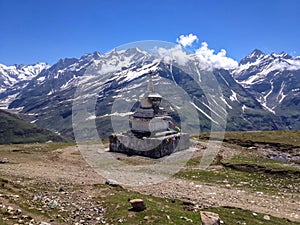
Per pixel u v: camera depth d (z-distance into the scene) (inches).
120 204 863.7
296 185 1338.6
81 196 968.3
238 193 1200.8
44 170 1487.5
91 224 752.3
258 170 1581.0
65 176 1336.1
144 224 745.0
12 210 786.8
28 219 746.8
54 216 787.4
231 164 1679.4
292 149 2230.6
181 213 843.4
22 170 1459.2
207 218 753.0
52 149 2236.7
